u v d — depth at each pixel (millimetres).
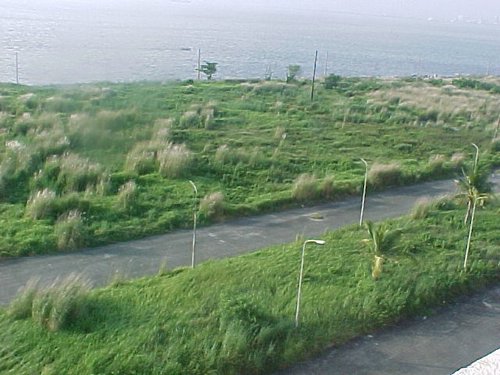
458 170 25062
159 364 10492
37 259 14703
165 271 14281
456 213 19438
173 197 19172
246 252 15891
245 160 23156
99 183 19266
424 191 22453
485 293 14477
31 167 20078
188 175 21375
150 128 26031
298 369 10984
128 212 17672
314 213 19359
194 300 12773
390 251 14531
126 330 11492
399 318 12953
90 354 10672
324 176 22750
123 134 24734
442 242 16797
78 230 15766
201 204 18484
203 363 10633
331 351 11578
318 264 14961
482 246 16734
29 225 16281
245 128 29281
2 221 16453
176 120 28766
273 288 13555
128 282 13555
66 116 26719
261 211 19156
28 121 24953
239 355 10898
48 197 17281
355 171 23688
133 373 10242
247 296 12766
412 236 17125
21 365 10281
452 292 14211
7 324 11484
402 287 13867
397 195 21766
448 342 12211
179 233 17000
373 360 11398
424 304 13594
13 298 12703
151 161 21703
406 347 11922
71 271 14156
